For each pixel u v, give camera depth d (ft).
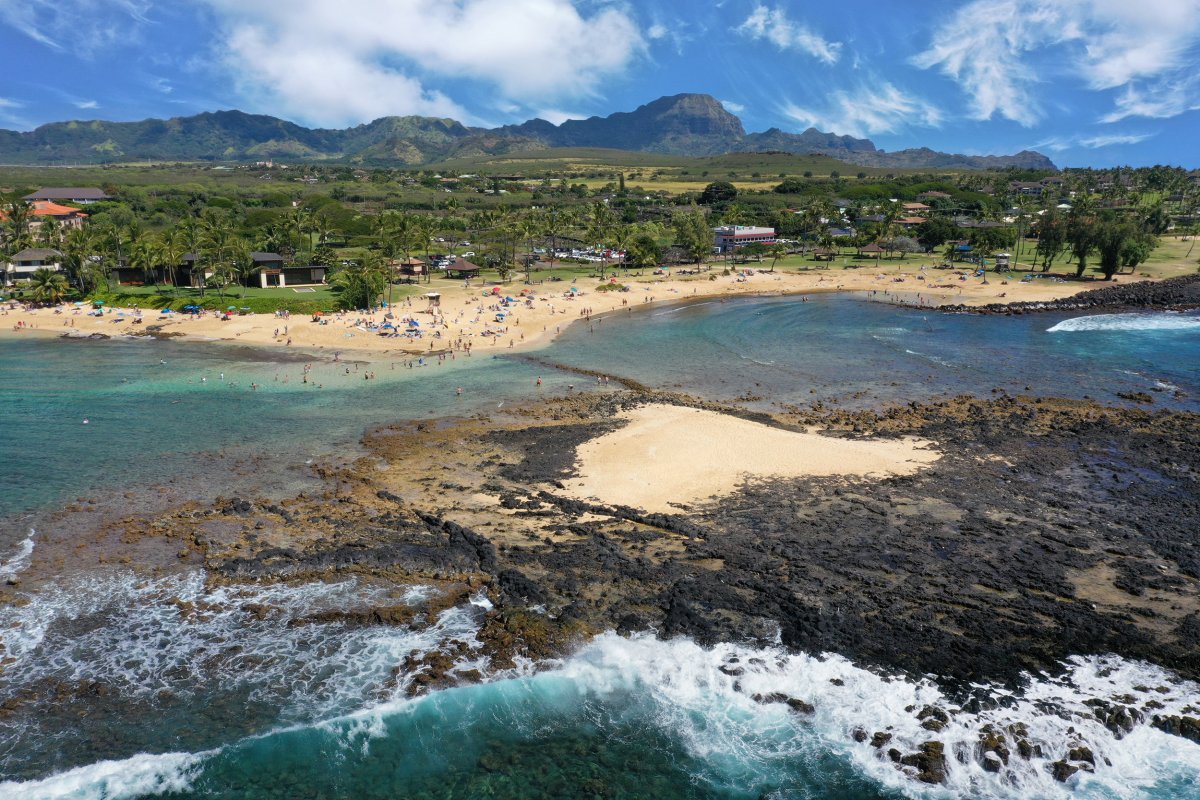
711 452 218.79
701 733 115.03
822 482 198.39
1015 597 144.25
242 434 238.48
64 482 198.90
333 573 154.92
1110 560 157.48
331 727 115.03
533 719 117.60
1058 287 543.39
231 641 134.00
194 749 110.63
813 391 290.35
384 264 511.81
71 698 119.55
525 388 294.46
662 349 364.99
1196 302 473.26
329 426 247.29
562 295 508.94
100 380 304.50
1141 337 382.63
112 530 172.35
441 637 135.33
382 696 121.39
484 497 191.01
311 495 192.34
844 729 114.83
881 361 337.93
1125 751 108.99
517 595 146.30
